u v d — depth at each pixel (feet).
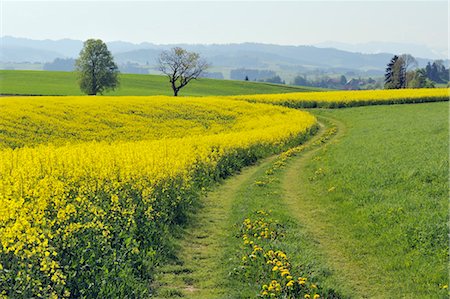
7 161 55.06
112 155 62.54
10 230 27.09
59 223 31.91
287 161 91.25
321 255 38.65
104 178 47.65
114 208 38.29
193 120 148.46
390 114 167.63
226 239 43.96
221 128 139.23
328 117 182.50
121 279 30.53
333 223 47.39
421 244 36.81
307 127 137.49
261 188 66.03
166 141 92.58
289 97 228.84
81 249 30.76
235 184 73.10
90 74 286.66
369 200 50.55
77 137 112.98
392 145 84.89
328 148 99.86
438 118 134.21
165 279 34.53
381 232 41.01
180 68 290.15
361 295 31.40
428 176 54.85
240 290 32.17
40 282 25.62
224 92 382.01
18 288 24.81
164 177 51.78
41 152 66.69
